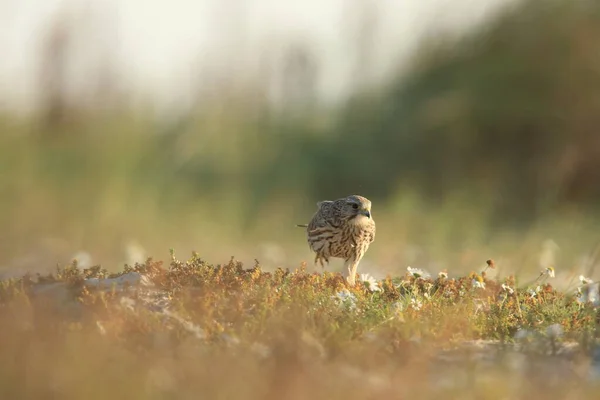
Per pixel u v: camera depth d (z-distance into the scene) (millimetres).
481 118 20578
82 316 7281
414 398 5645
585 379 6211
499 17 21516
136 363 6004
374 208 19422
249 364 6039
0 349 6258
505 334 7723
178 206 18219
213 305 7676
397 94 22547
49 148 18359
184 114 20859
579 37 20203
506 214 19156
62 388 5496
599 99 19688
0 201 17094
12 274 12281
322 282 8727
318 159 21578
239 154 20953
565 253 15125
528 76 20469
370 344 6914
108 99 19109
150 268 8438
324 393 5621
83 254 14297
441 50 22281
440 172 20750
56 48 18562
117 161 18312
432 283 9156
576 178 19453
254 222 18797
